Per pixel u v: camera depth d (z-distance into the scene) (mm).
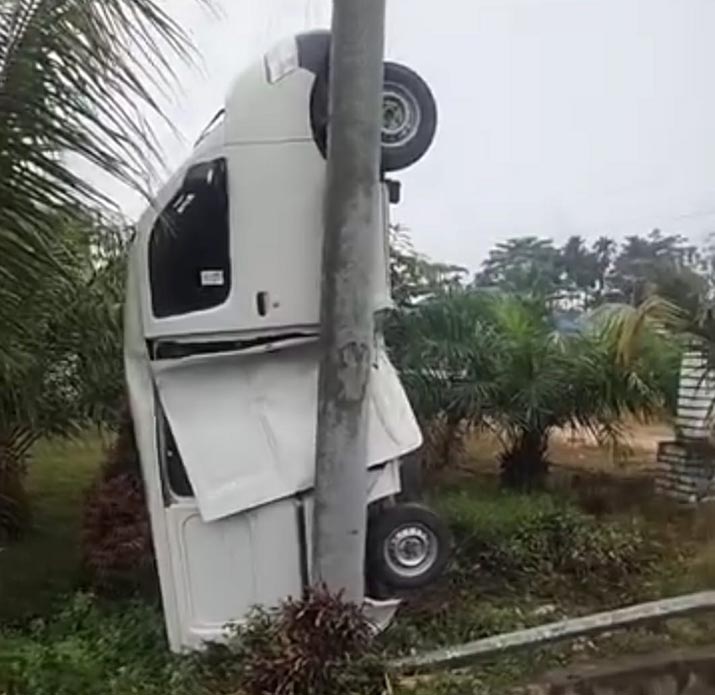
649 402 8492
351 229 4340
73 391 6930
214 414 4742
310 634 4090
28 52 3566
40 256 3730
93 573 5777
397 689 4023
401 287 8039
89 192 3654
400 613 4816
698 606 4590
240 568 4613
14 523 7012
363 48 4262
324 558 4434
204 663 4406
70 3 3592
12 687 4176
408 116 4715
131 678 4301
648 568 6008
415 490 5184
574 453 8938
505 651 4352
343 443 4391
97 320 6238
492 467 8609
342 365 4371
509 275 9320
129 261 4934
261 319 4723
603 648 4426
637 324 8234
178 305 4785
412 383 8039
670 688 4090
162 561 4695
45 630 4945
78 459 8375
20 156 3557
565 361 8578
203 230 4762
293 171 4699
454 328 8258
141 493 5836
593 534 6352
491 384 8344
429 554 4703
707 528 6914
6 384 5648
